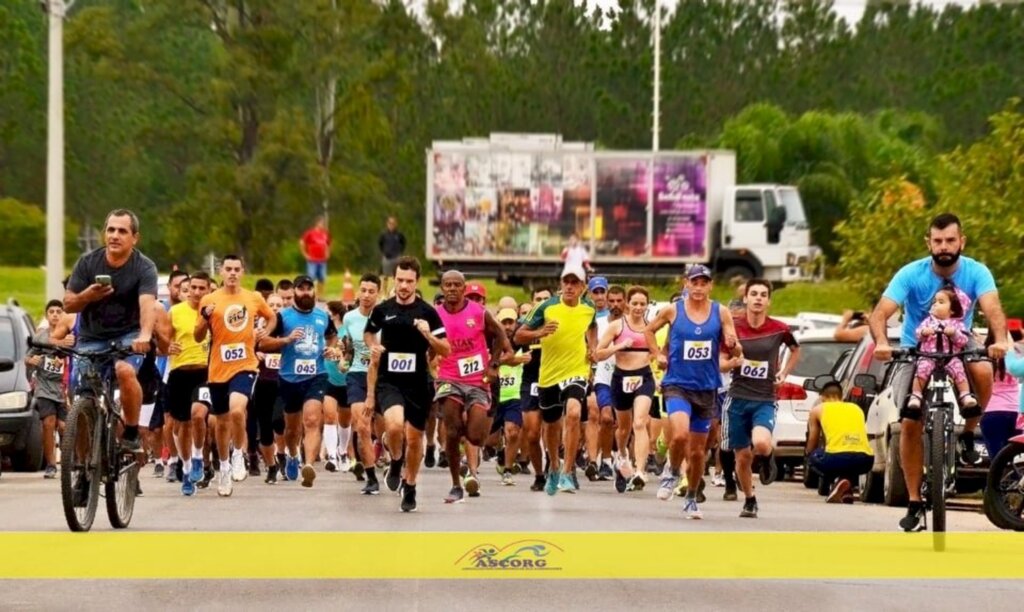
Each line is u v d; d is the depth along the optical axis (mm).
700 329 35000
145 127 154875
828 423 43062
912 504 29734
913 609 22906
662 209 117250
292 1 154500
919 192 80125
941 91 196750
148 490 43875
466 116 179375
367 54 158375
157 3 152375
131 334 30750
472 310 37250
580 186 117000
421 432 36250
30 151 193125
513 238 117125
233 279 41906
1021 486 32156
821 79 196750
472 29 172000
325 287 129750
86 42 151000
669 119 187250
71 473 29797
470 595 23672
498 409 48969
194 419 41906
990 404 38375
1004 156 68562
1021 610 22938
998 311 28531
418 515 35594
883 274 76938
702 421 35312
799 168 154500
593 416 49188
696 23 195875
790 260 117000
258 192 151375
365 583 24719
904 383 29078
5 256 177750
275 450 50656
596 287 49000
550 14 190000
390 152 170000
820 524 34156
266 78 152375
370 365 37125
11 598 23328
